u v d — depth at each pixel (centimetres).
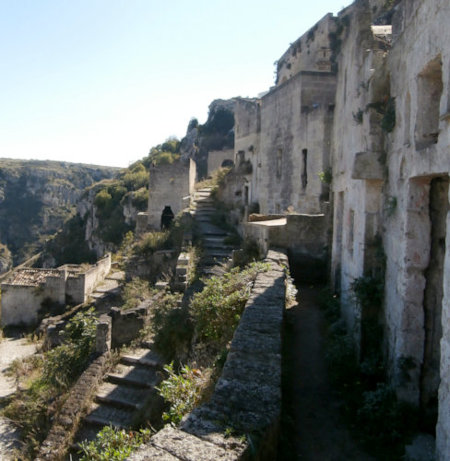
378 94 841
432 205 650
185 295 1483
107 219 5803
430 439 583
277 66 3534
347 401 703
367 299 830
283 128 2398
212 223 2523
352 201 1023
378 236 857
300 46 3020
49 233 10744
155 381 1246
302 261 1522
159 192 2888
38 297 2539
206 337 1005
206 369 750
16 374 1717
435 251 647
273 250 1452
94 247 5816
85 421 1134
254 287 922
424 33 597
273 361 543
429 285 650
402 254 666
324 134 1984
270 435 409
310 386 755
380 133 839
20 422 1327
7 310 2538
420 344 648
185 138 7369
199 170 6247
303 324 1067
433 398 641
